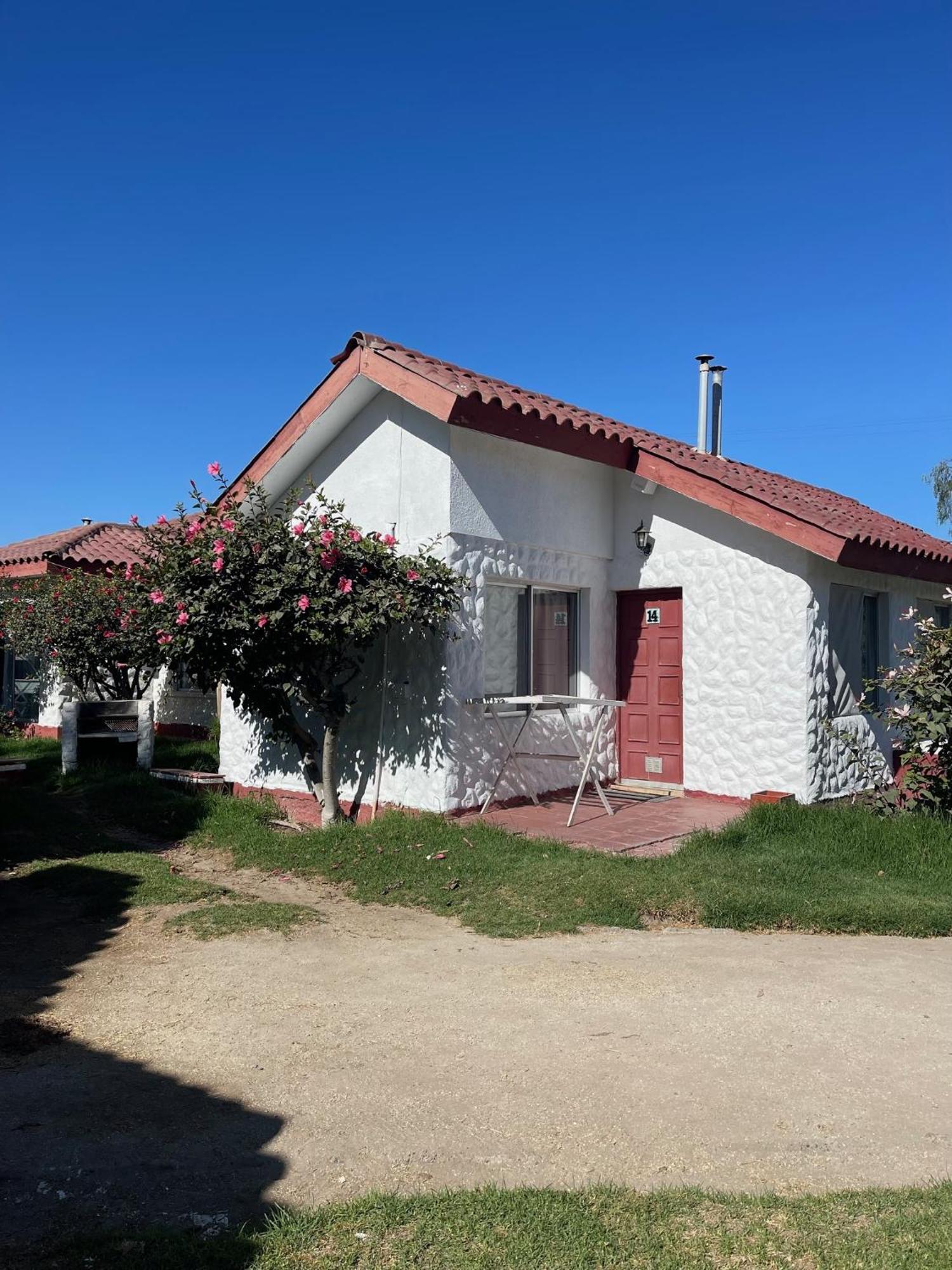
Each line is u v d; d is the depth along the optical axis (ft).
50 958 20.17
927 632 30.81
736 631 33.81
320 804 32.76
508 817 31.04
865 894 23.54
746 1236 10.34
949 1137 12.55
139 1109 13.44
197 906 23.72
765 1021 16.26
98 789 38.75
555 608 35.40
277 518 30.58
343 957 19.98
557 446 32.04
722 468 40.06
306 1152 12.31
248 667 30.30
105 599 49.73
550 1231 10.43
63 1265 9.92
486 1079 14.24
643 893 23.11
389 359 30.45
